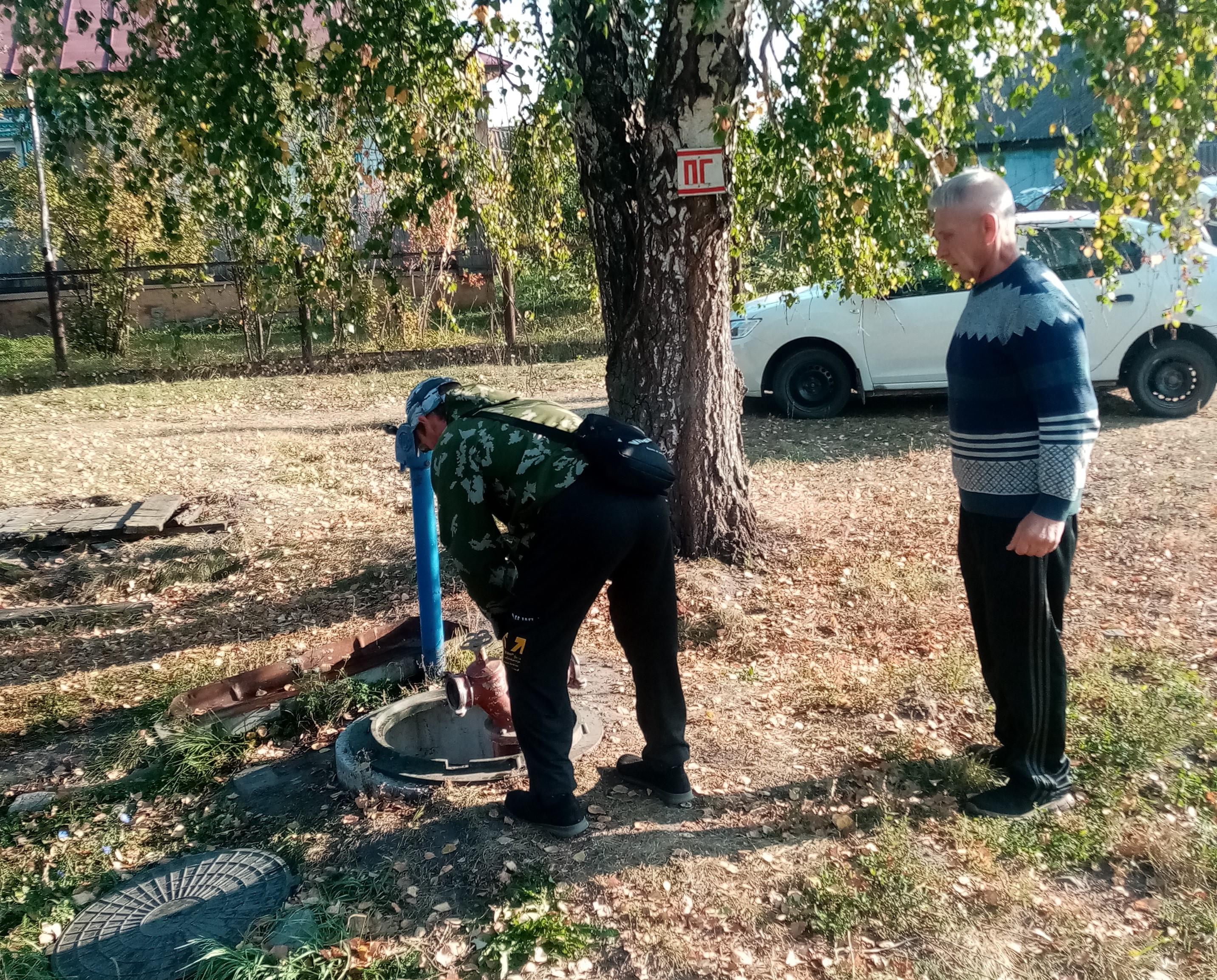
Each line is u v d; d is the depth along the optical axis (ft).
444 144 16.81
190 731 12.63
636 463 9.21
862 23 13.14
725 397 17.89
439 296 53.67
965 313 9.59
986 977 7.91
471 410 9.90
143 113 30.53
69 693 14.76
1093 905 8.89
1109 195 16.37
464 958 8.46
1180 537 19.12
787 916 8.79
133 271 49.85
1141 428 28.81
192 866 10.04
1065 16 13.98
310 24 25.43
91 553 21.45
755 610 16.43
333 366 49.29
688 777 10.89
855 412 33.22
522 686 9.73
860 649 14.85
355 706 13.41
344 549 21.11
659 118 16.01
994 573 9.62
